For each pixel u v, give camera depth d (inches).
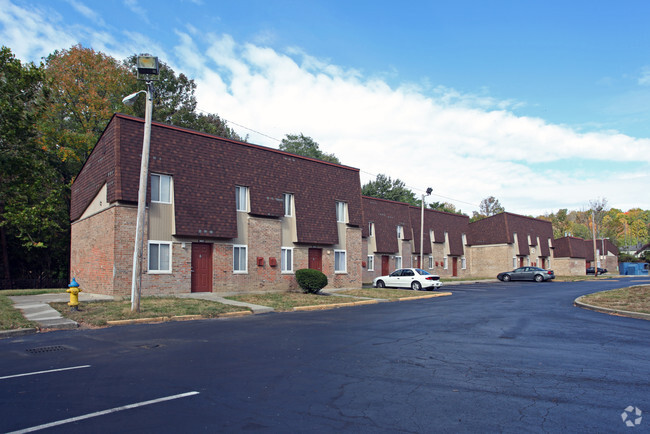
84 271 915.4
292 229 1058.1
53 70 1497.3
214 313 631.2
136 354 371.6
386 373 312.2
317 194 1125.1
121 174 760.3
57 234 1389.0
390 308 778.2
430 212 1979.6
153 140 819.4
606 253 3122.5
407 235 1739.7
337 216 1194.6
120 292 749.3
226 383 283.9
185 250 831.7
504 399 253.1
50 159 1370.6
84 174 953.5
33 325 498.0
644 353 379.2
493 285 1574.8
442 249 2003.0
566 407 238.7
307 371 317.1
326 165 1182.9
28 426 208.2
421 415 226.7
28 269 1440.7
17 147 967.0
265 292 958.4
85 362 341.4
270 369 322.0
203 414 226.4
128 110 1604.3
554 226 4074.8
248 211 957.8
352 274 1216.8
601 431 204.8
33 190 1213.7
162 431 203.2
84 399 249.0
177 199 819.4
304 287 971.9
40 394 257.6
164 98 1903.3
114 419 218.2
